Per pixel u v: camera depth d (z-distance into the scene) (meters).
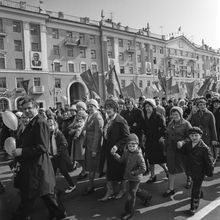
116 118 5.07
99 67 44.84
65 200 5.16
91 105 5.67
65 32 40.81
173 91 19.62
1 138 5.93
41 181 3.77
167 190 5.23
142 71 51.34
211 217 4.20
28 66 36.38
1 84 34.44
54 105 38.81
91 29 43.72
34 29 37.34
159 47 55.84
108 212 4.55
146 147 5.98
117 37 47.03
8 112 4.85
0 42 34.50
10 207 4.91
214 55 73.19
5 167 8.36
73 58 41.69
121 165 4.97
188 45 63.56
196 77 66.06
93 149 5.32
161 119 5.77
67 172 5.64
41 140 3.70
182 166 5.13
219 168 6.85
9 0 35.66
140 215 4.35
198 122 6.34
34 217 4.46
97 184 6.09
